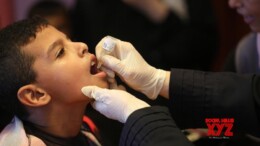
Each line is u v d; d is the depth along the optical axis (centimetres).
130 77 104
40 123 103
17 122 101
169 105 107
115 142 113
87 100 102
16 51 99
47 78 99
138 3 196
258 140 111
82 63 101
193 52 194
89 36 204
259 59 141
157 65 193
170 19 196
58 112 103
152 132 85
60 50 100
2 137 99
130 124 88
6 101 102
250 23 127
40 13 196
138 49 195
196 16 198
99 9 203
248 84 104
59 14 197
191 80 105
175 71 107
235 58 147
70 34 202
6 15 243
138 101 94
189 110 105
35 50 98
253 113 101
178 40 194
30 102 99
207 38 197
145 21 198
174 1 200
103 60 104
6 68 99
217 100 103
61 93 100
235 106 102
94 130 112
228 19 247
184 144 83
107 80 105
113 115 95
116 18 201
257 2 119
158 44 196
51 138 104
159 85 106
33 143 96
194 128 113
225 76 107
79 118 106
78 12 208
